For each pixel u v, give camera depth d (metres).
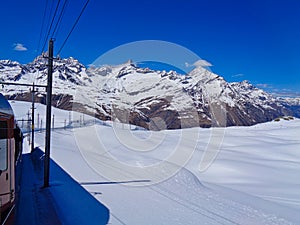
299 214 9.55
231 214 9.05
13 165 6.92
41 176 15.89
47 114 13.45
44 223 8.14
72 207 9.66
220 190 12.81
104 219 8.45
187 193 11.77
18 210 9.33
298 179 17.28
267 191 13.77
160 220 8.41
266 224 8.22
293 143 37.28
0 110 6.11
